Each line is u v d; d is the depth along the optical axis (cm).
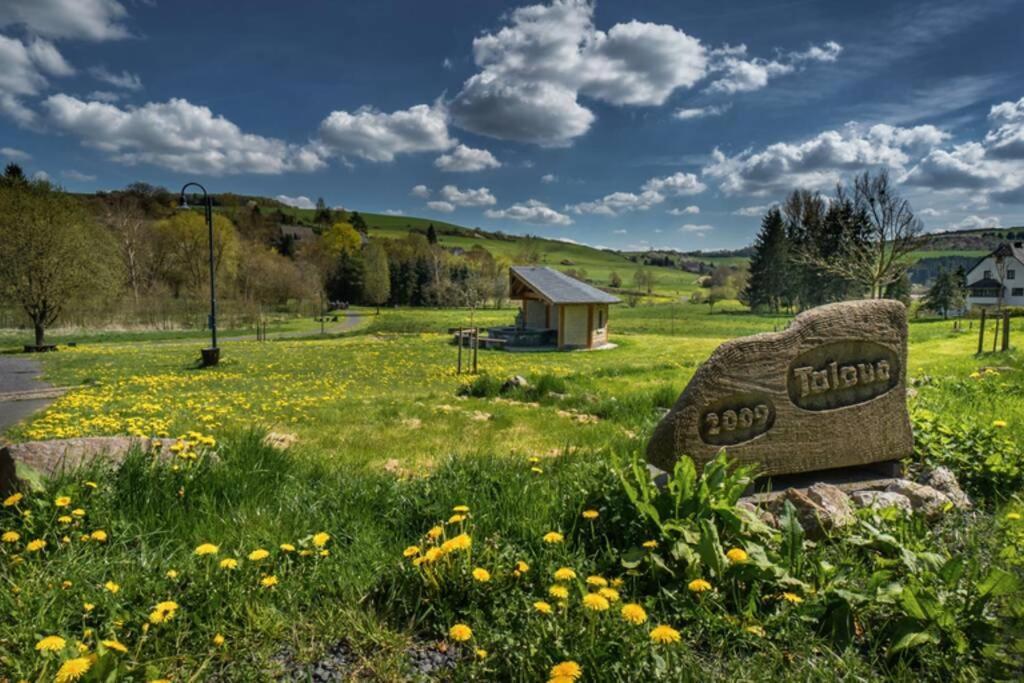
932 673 207
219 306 5259
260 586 246
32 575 248
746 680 198
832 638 226
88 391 1322
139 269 5912
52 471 368
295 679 206
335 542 306
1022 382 859
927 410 626
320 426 834
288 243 9256
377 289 7744
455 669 207
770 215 6688
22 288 2908
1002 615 221
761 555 258
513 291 3425
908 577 240
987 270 7169
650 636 206
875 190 2620
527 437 732
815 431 451
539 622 217
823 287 5872
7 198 2944
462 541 252
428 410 975
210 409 995
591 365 2011
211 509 344
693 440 422
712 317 5862
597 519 312
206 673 205
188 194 2016
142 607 229
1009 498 401
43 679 186
